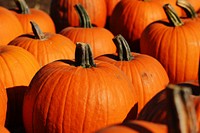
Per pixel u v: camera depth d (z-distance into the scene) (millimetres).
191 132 870
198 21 1969
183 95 854
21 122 1623
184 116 860
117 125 962
